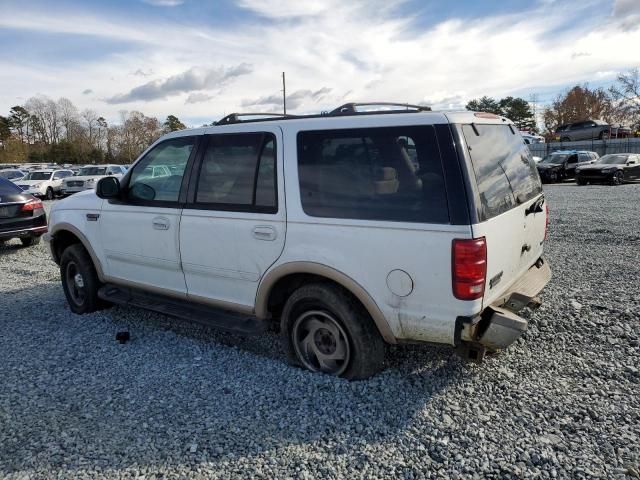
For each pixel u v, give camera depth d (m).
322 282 3.47
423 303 3.00
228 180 3.82
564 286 5.47
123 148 89.06
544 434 2.79
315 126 3.42
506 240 3.23
